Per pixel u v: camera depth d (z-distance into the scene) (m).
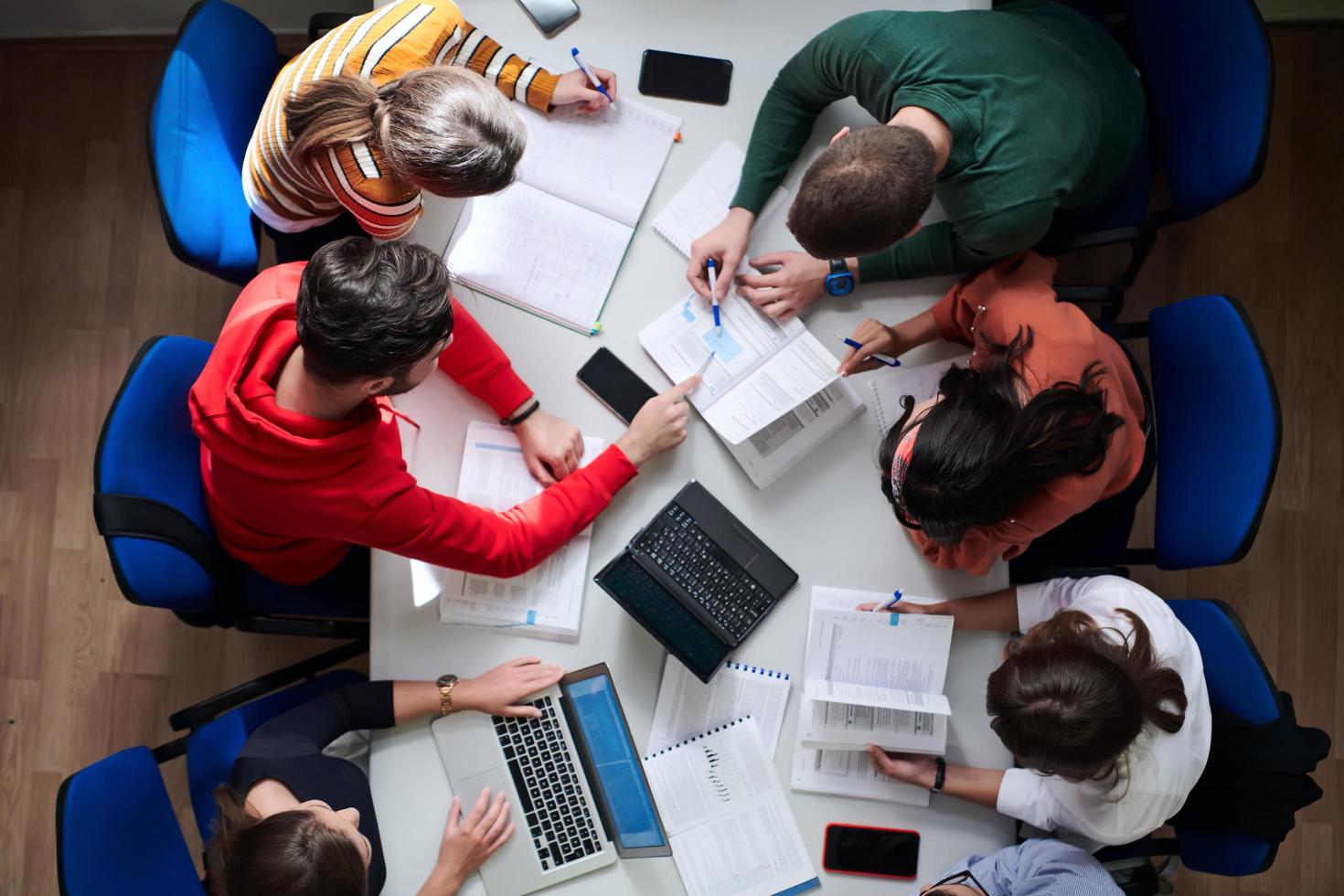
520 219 1.75
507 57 1.70
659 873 1.67
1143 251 1.92
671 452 1.74
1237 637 1.61
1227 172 1.69
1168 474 1.74
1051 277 1.68
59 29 2.42
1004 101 1.48
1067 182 1.53
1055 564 1.90
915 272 1.70
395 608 1.69
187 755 1.80
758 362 1.73
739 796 1.69
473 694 1.64
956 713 1.71
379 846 1.64
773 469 1.72
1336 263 2.39
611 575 1.65
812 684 1.65
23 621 2.36
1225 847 1.63
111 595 2.37
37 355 2.41
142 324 2.42
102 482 1.53
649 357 1.75
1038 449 1.37
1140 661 1.48
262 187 1.60
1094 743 1.39
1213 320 1.63
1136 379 1.78
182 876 1.65
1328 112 2.40
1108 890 1.53
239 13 1.73
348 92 1.39
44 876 2.33
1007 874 1.59
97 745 2.34
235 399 1.34
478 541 1.58
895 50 1.51
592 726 1.67
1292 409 2.38
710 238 1.72
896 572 1.72
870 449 1.73
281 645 2.35
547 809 1.66
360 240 1.29
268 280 1.53
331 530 1.50
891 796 1.69
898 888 1.68
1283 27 2.41
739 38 1.77
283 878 1.32
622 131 1.77
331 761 1.60
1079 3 2.02
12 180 2.43
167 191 1.58
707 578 1.68
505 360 1.67
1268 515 2.38
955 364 1.75
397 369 1.27
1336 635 2.36
